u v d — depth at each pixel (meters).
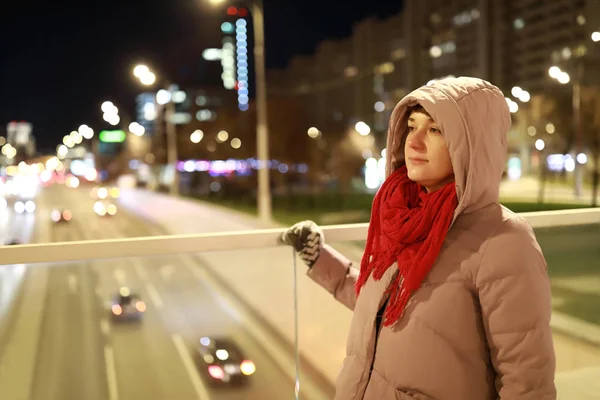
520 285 1.46
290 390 6.68
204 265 12.27
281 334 7.75
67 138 72.31
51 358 8.77
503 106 1.56
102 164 99.75
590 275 6.09
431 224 1.56
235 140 43.78
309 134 41.62
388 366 1.58
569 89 37.28
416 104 1.67
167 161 59.09
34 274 11.50
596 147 28.92
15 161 131.75
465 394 1.50
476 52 69.88
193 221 25.66
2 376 8.18
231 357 7.45
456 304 1.51
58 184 95.75
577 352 3.91
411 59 77.44
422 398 1.53
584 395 2.94
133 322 10.01
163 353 8.55
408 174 1.66
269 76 104.06
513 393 1.46
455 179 1.54
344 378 1.70
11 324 9.91
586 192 28.36
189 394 7.12
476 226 1.55
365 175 42.84
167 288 11.43
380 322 1.66
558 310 5.05
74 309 10.65
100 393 7.60
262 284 9.30
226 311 9.19
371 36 88.75
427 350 1.52
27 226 31.78
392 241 1.63
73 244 1.99
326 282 2.09
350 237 2.27
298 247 2.09
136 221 32.84
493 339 1.49
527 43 65.06
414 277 1.53
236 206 34.75
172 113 37.75
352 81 90.88
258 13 22.48
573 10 57.22
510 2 66.56
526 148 39.34
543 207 16.22
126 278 12.52
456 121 1.50
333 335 4.16
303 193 42.75
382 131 52.91
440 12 74.94
